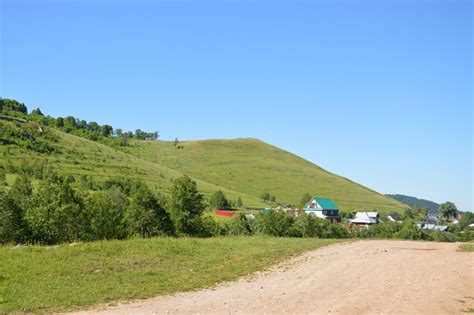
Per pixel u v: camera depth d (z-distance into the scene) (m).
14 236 32.94
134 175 140.62
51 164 127.25
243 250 26.14
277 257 23.75
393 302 13.52
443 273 18.19
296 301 13.87
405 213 164.12
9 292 14.73
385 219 138.62
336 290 15.33
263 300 14.09
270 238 35.50
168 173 162.38
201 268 20.23
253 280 17.83
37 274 17.34
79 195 41.56
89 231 37.31
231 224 67.69
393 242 32.31
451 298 14.05
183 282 17.22
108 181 110.69
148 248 24.09
